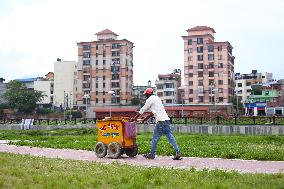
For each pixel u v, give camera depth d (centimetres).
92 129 4369
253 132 3381
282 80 11619
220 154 1385
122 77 11656
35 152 1505
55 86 12862
